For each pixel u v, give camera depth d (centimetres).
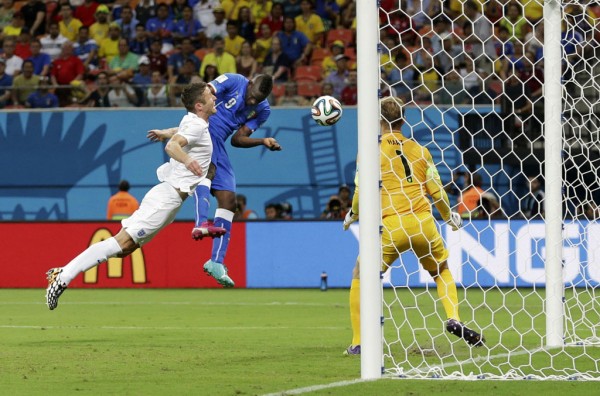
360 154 2073
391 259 2633
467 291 5181
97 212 6762
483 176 6159
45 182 6794
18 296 5050
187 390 1902
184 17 7144
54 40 7231
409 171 2603
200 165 2616
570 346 2767
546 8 2800
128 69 6931
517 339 2972
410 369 2252
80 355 2527
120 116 6700
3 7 7400
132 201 5997
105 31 7169
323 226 5566
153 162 6688
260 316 3831
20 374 2150
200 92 2611
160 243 5609
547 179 2802
